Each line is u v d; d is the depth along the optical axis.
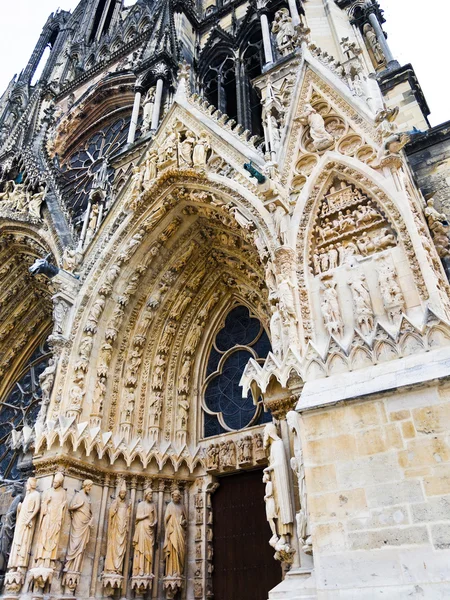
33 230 20.34
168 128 17.11
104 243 16.56
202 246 16.75
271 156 13.53
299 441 9.20
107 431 14.25
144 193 16.16
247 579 12.49
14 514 13.79
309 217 11.90
